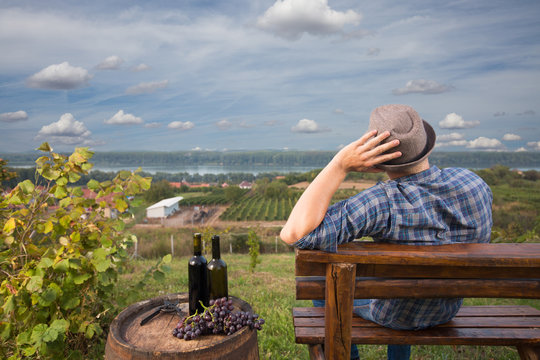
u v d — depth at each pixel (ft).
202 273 5.83
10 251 7.91
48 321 7.50
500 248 4.31
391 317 5.27
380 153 4.10
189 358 4.44
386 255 4.08
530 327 5.51
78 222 8.00
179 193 463.42
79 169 7.95
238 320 5.05
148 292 14.97
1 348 7.16
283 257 47.03
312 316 6.00
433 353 8.68
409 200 4.29
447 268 4.30
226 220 287.07
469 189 4.50
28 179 7.72
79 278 7.45
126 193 8.27
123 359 4.60
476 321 5.74
